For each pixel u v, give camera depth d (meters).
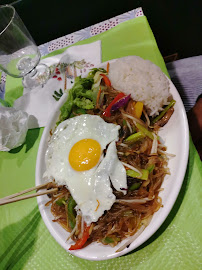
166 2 0.43
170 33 0.46
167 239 0.23
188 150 0.24
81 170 0.26
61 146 0.28
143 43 0.36
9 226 0.30
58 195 0.28
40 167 0.29
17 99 0.39
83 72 0.38
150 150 0.27
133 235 0.23
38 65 0.42
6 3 0.47
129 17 0.40
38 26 0.48
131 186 0.26
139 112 0.29
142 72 0.30
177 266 0.22
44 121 0.36
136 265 0.23
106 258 0.23
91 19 0.47
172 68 0.43
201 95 0.38
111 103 0.29
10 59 0.39
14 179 0.34
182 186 0.25
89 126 0.28
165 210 0.22
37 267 0.26
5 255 0.29
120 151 0.27
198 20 0.43
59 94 0.37
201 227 0.23
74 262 0.25
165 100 0.29
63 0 0.44
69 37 0.44
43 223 0.29
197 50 0.47
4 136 0.33
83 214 0.24
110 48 0.38
